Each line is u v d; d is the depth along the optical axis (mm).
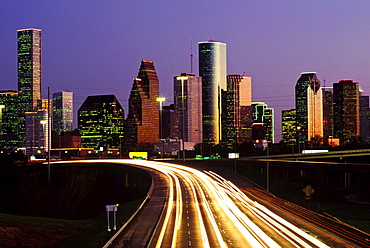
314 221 64562
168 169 164500
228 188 112312
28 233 68000
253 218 67500
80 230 72250
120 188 194750
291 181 172000
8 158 134375
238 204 84625
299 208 76125
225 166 191750
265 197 95750
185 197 95562
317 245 47438
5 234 65875
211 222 63906
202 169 162375
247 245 47750
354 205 124500
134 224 63156
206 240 50906
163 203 86625
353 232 53469
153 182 122750
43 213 127438
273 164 176000
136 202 94875
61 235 68500
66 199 144875
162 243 49719
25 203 135375
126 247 47906
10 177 129375
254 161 178250
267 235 53500
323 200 133750
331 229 57812
